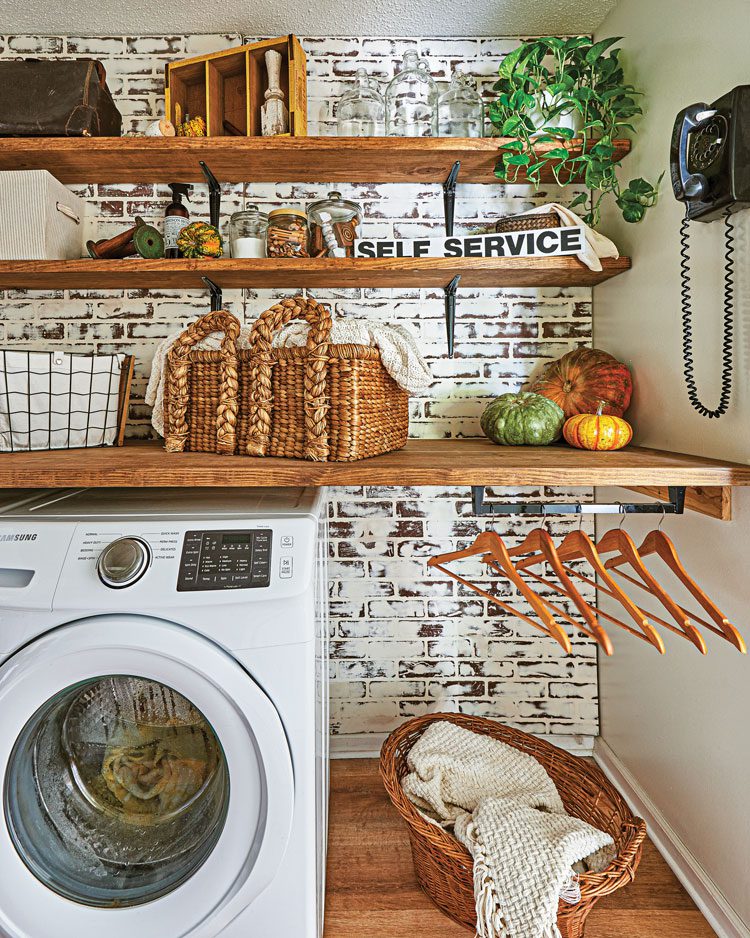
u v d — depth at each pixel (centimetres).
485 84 201
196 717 115
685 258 145
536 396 178
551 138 169
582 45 171
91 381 165
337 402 137
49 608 109
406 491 205
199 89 194
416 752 166
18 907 110
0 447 148
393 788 145
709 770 140
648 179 167
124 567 109
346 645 207
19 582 113
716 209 123
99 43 199
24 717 108
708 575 139
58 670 107
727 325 129
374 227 202
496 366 204
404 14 189
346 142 173
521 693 207
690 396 145
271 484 130
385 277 186
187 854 116
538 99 175
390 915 145
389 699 207
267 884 111
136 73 199
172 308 201
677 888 151
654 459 139
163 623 109
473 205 203
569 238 169
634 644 180
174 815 117
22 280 187
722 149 119
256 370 142
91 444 167
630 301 178
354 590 206
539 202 203
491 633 207
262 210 201
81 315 201
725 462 132
